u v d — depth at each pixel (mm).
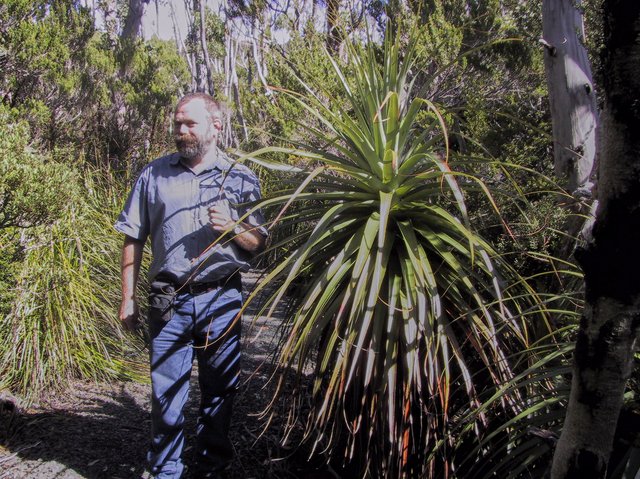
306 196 2818
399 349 2658
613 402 1388
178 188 2980
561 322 2961
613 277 1305
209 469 2998
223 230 2863
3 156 3100
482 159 2791
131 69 9070
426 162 2922
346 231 2900
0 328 3984
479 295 2719
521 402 2529
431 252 2832
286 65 6594
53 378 4035
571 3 3854
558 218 3168
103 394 4094
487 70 6215
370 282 2631
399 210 2834
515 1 5934
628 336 1339
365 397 2691
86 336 4406
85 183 6012
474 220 3316
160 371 2967
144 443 3455
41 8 6305
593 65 3979
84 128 7238
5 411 3531
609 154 1264
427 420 2623
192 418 3830
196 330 2969
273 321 5508
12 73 5914
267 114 7832
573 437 1443
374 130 2809
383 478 2711
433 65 6168
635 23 1188
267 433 3471
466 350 2838
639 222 1257
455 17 6562
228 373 3023
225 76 13047
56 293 4367
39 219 3227
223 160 3074
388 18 3188
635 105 1209
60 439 3369
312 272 3010
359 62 3160
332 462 3102
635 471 2051
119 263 5352
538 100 5953
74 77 7027
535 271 3223
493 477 2574
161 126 8352
